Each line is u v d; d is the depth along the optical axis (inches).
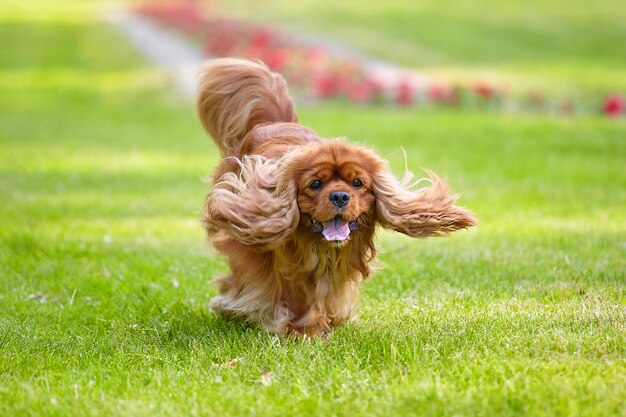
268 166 261.9
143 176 589.9
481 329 266.1
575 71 1160.8
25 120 871.1
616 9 1755.7
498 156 637.9
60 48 1445.6
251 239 257.4
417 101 969.5
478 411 201.0
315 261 267.4
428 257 376.2
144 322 296.7
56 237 421.7
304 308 279.3
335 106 936.3
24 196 526.3
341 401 212.7
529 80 1095.0
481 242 398.0
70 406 215.2
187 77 1117.1
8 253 392.8
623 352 237.5
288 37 1409.9
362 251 274.7
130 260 381.4
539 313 281.7
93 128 822.5
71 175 594.6
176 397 220.1
